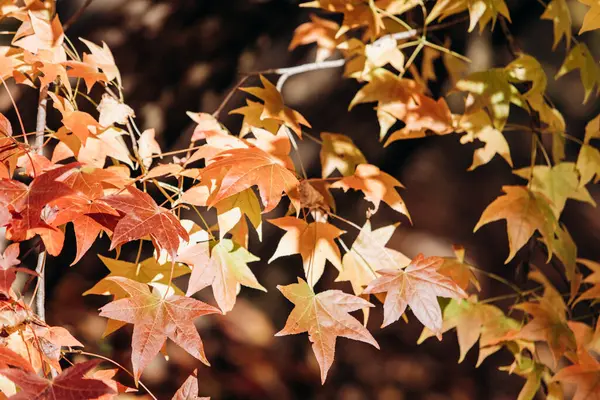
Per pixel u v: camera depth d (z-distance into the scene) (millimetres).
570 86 5637
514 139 5672
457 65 2166
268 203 1823
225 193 1819
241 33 2619
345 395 4039
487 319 2016
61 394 1755
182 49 2529
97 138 1887
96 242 2662
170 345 3607
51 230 1824
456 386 4469
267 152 1892
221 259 1865
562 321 1999
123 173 1883
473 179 5941
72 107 1897
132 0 2547
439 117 1989
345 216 3549
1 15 1933
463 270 2016
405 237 5719
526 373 2033
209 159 1866
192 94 2562
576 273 2037
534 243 2059
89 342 2963
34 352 1831
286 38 2779
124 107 1911
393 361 4527
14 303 1819
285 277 4270
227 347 3775
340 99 2918
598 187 6023
